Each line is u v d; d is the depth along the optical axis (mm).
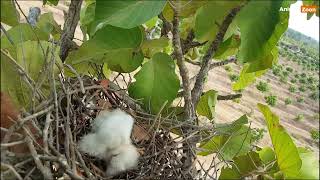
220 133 1950
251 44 1587
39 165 1360
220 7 1585
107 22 1601
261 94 25250
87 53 1894
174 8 1681
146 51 2055
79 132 1750
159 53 1887
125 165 1676
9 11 1652
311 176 1764
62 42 1975
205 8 1626
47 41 1826
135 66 1962
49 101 1576
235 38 2131
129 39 1894
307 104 30391
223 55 2275
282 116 25172
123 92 1911
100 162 1720
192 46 2109
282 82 33094
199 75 1937
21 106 1576
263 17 1521
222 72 25250
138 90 1917
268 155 1911
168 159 1757
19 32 1783
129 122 1740
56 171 1441
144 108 1938
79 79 1719
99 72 2059
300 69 44625
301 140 21875
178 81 1863
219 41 1735
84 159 1654
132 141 1816
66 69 2025
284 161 1710
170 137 1819
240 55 1617
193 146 1878
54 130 1607
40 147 1412
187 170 1742
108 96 1890
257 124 17531
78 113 1763
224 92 21969
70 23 1967
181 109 1998
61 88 1722
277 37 1867
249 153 1977
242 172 1952
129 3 1611
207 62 1904
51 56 1721
